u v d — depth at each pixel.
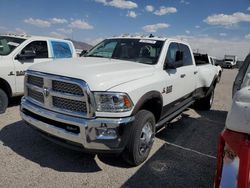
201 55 8.40
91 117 3.21
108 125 3.20
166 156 4.30
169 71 4.61
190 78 5.61
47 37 7.66
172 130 5.75
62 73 3.40
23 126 5.23
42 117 3.64
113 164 3.87
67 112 3.36
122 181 3.43
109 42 5.44
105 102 3.22
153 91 3.91
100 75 3.36
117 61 4.47
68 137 3.31
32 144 4.37
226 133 1.68
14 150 4.11
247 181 1.56
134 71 3.90
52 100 3.50
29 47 6.89
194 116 7.11
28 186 3.16
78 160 3.92
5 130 4.97
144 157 3.90
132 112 3.41
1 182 3.20
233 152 1.62
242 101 1.61
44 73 3.57
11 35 7.16
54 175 3.46
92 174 3.55
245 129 1.58
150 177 3.58
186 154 4.46
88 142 3.21
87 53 5.46
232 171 1.62
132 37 5.28
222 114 7.57
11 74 6.23
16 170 3.51
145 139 3.83
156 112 4.36
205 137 5.45
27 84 3.92
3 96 6.04
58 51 7.90
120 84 3.39
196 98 6.61
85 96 3.18
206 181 3.60
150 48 4.79
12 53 6.42
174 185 3.43
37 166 3.66
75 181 3.35
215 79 7.70
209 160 4.29
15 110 6.40
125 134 3.34
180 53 4.92
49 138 3.60
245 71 2.71
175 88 4.82
